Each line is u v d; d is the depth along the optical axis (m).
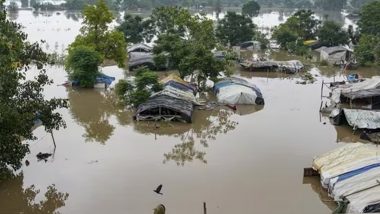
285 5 183.12
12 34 26.00
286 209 22.83
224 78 47.38
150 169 27.06
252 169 27.38
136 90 39.81
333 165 25.25
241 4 179.62
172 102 37.34
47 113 26.14
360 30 80.94
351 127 35.28
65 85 47.75
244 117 38.28
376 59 61.56
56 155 28.88
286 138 33.00
